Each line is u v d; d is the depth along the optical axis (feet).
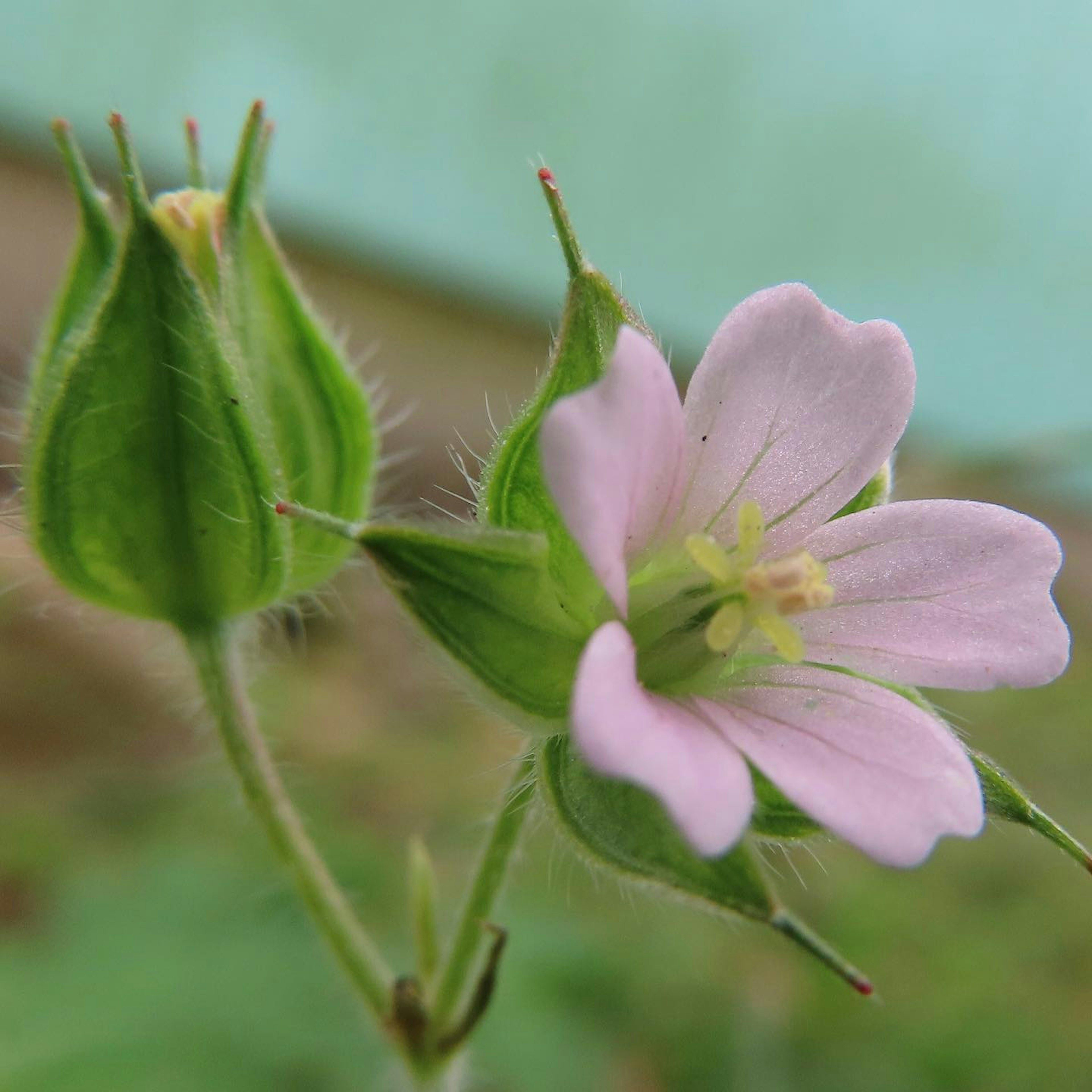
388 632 0.27
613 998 0.18
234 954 0.18
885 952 0.20
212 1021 0.17
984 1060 0.18
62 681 0.25
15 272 0.30
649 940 0.19
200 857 0.19
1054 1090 0.18
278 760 0.23
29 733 0.24
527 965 0.18
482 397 0.32
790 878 0.21
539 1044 0.17
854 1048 0.19
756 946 0.20
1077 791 0.25
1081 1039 0.19
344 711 0.25
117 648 0.26
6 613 0.25
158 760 0.24
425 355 0.33
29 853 0.20
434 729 0.25
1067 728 0.26
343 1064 0.17
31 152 0.32
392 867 0.20
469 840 0.22
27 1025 0.17
